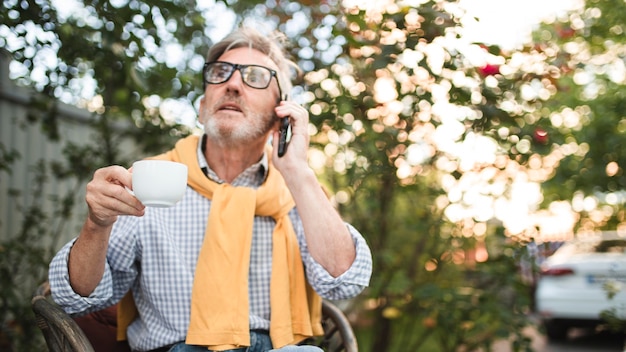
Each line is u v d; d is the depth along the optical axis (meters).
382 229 3.51
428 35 2.45
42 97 3.09
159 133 3.55
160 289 1.71
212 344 1.63
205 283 1.67
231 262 1.71
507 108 2.66
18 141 3.72
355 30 2.63
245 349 1.71
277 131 1.88
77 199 4.19
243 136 1.81
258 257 1.80
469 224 3.38
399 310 3.53
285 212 1.85
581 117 4.69
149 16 2.41
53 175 3.80
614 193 4.89
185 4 2.81
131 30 2.41
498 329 3.12
